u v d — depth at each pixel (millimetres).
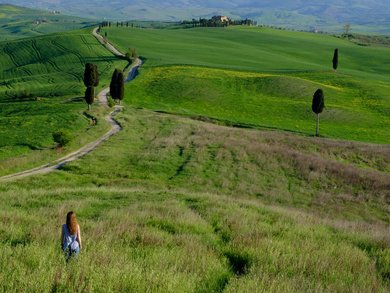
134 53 145875
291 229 15977
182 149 49906
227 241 13586
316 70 137375
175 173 40406
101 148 48375
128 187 32906
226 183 37844
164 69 126688
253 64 148500
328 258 11180
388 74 153375
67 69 141375
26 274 7590
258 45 196875
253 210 21016
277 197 35250
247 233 14312
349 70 151000
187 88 108500
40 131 53719
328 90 113625
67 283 7297
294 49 192500
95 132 56625
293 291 7992
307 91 110750
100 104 81750
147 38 192750
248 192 36062
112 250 10078
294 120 91250
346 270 10469
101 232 12859
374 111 99688
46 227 13500
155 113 79812
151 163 42812
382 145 66812
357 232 17281
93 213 18344
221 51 172000
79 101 86562
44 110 72688
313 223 19203
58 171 37938
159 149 49062
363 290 8906
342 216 30797
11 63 162250
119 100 85875
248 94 108250
